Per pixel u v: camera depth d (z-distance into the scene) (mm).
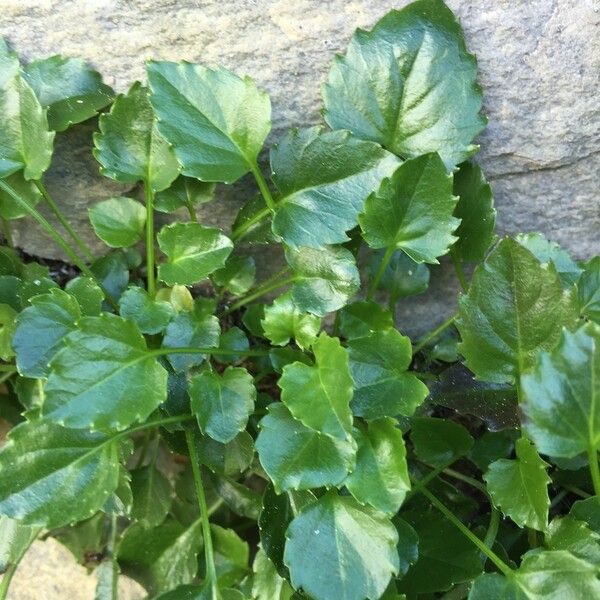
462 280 199
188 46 181
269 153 192
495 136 187
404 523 177
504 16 172
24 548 195
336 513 168
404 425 192
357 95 178
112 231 194
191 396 175
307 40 178
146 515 207
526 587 159
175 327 188
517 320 165
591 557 159
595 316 183
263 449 165
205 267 182
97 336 164
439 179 172
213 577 180
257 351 191
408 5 170
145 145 185
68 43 183
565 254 186
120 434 174
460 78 174
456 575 181
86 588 230
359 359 178
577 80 177
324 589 161
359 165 177
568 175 194
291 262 189
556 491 214
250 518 227
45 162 179
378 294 225
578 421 148
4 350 189
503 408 181
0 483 160
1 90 180
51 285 192
